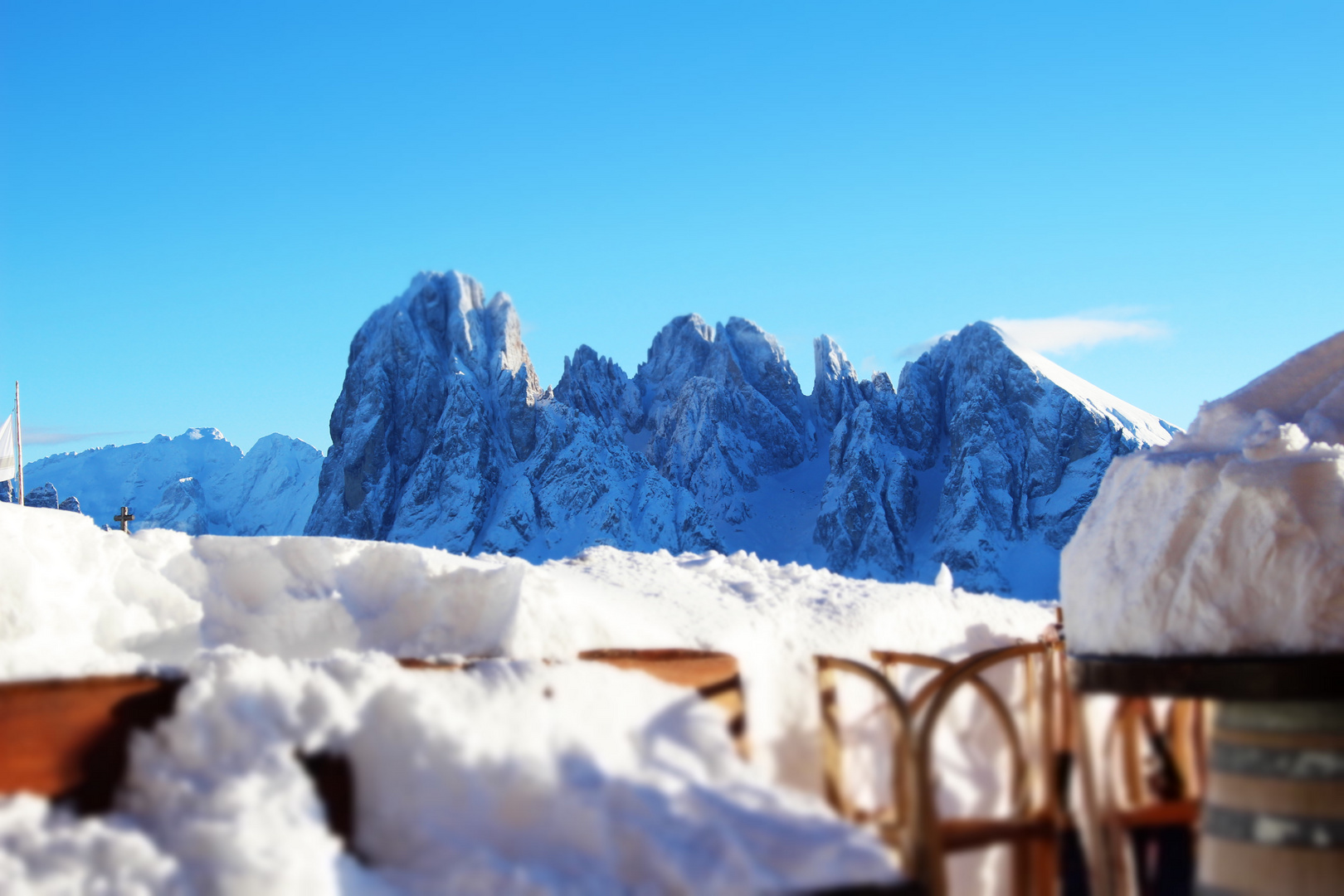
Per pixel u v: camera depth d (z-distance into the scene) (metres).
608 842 2.03
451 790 2.11
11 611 2.68
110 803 1.96
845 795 2.77
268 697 2.13
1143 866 2.67
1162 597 2.94
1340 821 2.51
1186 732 2.84
